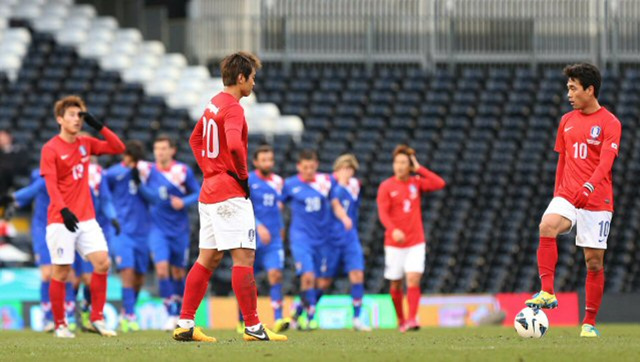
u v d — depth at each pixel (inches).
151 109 3767.2
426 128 3838.6
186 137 3688.5
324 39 4025.6
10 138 3312.0
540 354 1060.5
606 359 1026.1
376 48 4028.1
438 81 3964.1
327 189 2217.0
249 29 4037.9
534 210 3609.7
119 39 4136.3
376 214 3432.6
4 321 2529.5
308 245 2214.6
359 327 2203.5
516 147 3786.9
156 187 2160.4
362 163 3624.5
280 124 3750.0
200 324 2593.5
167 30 4200.3
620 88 3988.7
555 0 4062.5
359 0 4010.8
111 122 3659.0
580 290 3393.2
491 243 3486.7
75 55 3951.8
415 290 2058.3
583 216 1449.3
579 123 1428.4
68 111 1593.3
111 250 2268.7
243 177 1234.6
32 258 3021.7
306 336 1649.9
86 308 2009.1
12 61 3767.2
